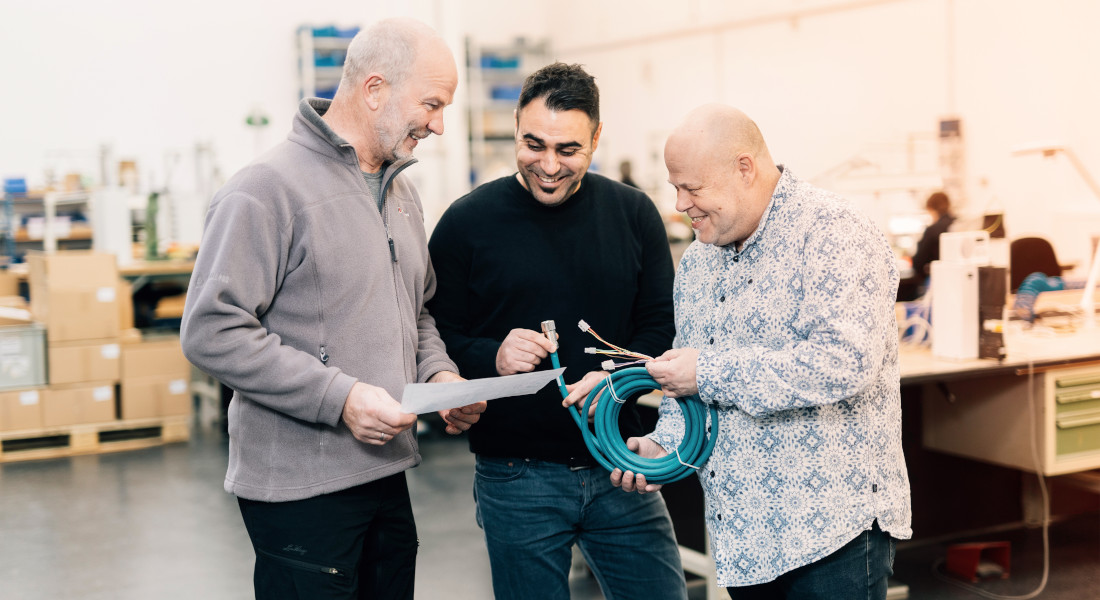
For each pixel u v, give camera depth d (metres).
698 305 1.77
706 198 1.60
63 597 3.33
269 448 1.67
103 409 5.68
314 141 1.69
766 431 1.61
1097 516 3.92
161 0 9.59
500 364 1.88
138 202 6.71
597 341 2.00
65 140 9.17
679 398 1.70
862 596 1.61
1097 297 4.24
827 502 1.58
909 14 8.06
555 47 12.98
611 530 2.00
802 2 9.09
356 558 1.73
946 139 7.68
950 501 3.70
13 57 8.94
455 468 5.02
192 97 9.80
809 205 1.60
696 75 10.66
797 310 1.59
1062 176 7.00
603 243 2.01
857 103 8.65
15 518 4.30
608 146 12.24
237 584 3.43
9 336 5.45
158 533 4.04
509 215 2.00
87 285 5.61
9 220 7.11
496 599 2.03
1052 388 3.13
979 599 3.12
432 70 1.68
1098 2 6.67
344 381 1.60
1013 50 7.27
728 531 1.67
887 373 1.65
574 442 1.95
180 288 6.50
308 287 1.66
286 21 10.27
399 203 1.84
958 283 3.08
